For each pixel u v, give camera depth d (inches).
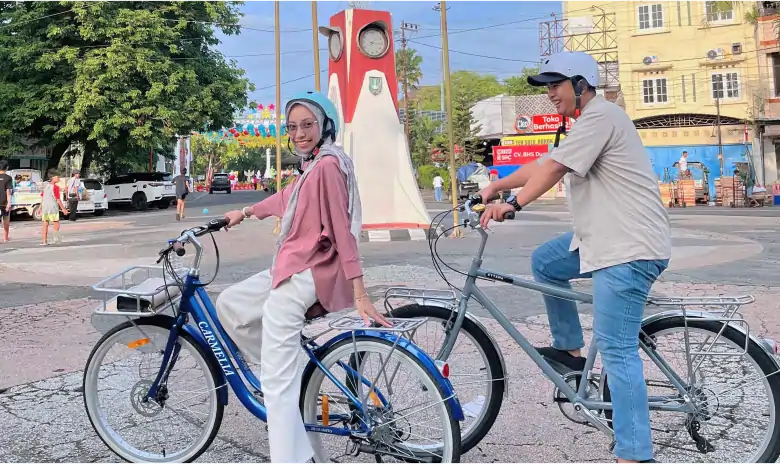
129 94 987.3
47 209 549.0
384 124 534.3
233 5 1184.8
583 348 134.7
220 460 126.6
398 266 359.6
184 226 706.2
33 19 977.5
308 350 109.8
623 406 105.9
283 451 102.4
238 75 1191.6
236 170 4141.2
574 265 119.6
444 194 1471.5
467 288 123.3
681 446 120.5
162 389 121.1
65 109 987.3
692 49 1165.7
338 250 103.2
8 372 184.9
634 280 104.3
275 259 107.6
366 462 118.0
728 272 329.7
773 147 1112.8
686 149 1166.3
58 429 143.2
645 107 1207.6
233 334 114.7
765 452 110.0
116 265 401.7
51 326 240.5
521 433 135.7
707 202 1061.1
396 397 107.3
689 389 113.8
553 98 111.6
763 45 1107.3
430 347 124.0
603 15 1230.9
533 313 232.4
